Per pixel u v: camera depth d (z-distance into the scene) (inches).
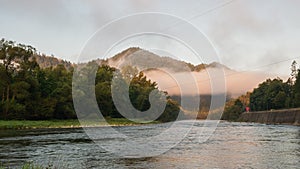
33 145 1023.6
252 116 4431.6
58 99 2632.9
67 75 2918.3
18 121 2257.6
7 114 2285.9
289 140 1232.8
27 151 879.7
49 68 2999.5
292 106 3978.8
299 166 662.5
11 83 2361.0
